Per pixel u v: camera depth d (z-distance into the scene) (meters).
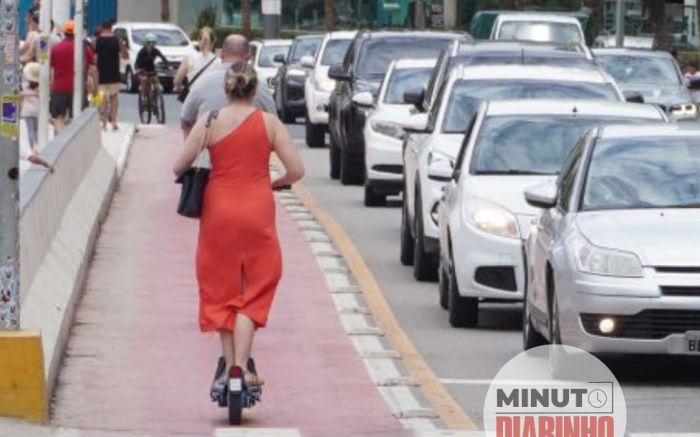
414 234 35.41
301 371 24.28
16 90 19.84
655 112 31.08
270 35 99.00
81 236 32.75
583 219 24.00
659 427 20.67
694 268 22.70
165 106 90.00
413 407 21.92
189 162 20.64
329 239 39.28
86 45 61.78
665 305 22.58
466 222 28.53
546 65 38.34
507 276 28.23
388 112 46.97
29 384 20.12
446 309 30.94
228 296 20.69
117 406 21.59
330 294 31.28
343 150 53.28
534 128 30.62
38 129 50.75
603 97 34.97
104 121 63.22
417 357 25.78
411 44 54.56
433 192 33.53
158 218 41.59
